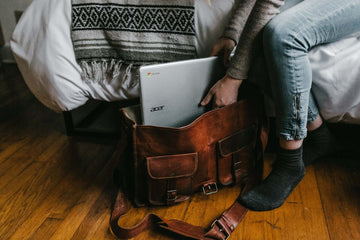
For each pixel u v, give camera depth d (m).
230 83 1.13
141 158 1.08
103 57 1.30
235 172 1.22
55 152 1.51
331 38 1.10
